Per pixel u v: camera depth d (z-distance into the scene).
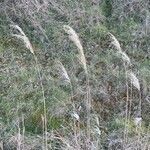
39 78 5.11
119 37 5.82
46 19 5.86
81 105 4.88
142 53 5.63
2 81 5.02
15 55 5.42
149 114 4.91
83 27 5.88
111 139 4.53
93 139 4.47
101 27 5.87
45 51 5.54
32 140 4.41
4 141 4.41
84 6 6.11
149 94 5.08
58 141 4.46
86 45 5.69
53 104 4.82
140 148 4.36
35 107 4.80
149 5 6.14
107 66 5.40
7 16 5.81
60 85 5.12
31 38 5.71
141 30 5.85
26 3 5.87
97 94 5.05
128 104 5.01
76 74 5.29
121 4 6.14
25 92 4.94
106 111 4.92
